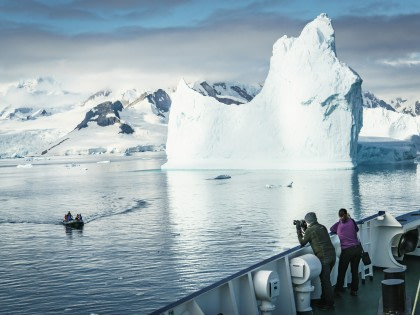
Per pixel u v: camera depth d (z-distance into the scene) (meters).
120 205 63.31
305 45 113.50
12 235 42.19
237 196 67.81
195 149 125.06
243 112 120.38
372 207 53.59
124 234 40.00
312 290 8.48
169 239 36.75
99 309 20.77
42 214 57.28
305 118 110.75
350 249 9.44
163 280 25.05
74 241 37.84
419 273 10.56
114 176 132.25
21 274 27.42
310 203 57.88
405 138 187.00
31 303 21.95
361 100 111.75
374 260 11.11
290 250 8.79
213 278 25.33
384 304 7.69
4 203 71.50
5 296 23.16
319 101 107.88
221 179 98.25
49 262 30.55
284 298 8.34
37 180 128.62
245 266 27.73
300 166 111.25
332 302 8.82
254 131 117.81
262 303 7.71
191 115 126.44
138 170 156.88
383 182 82.19
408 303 8.11
